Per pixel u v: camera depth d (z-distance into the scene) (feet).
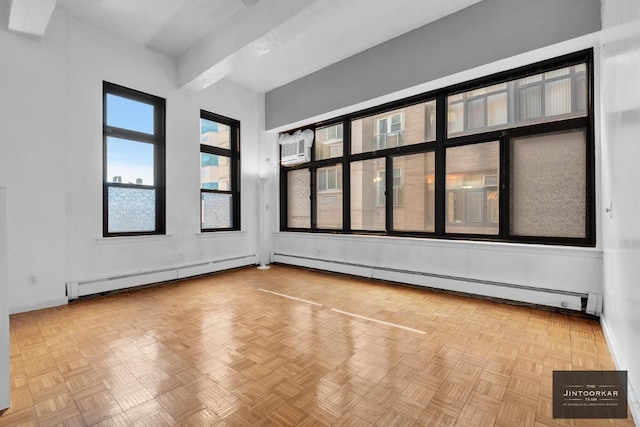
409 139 15.20
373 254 15.97
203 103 17.04
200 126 17.11
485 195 12.84
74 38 12.35
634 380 5.33
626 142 5.83
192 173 16.48
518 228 12.05
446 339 8.49
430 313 10.68
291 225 20.95
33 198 11.19
